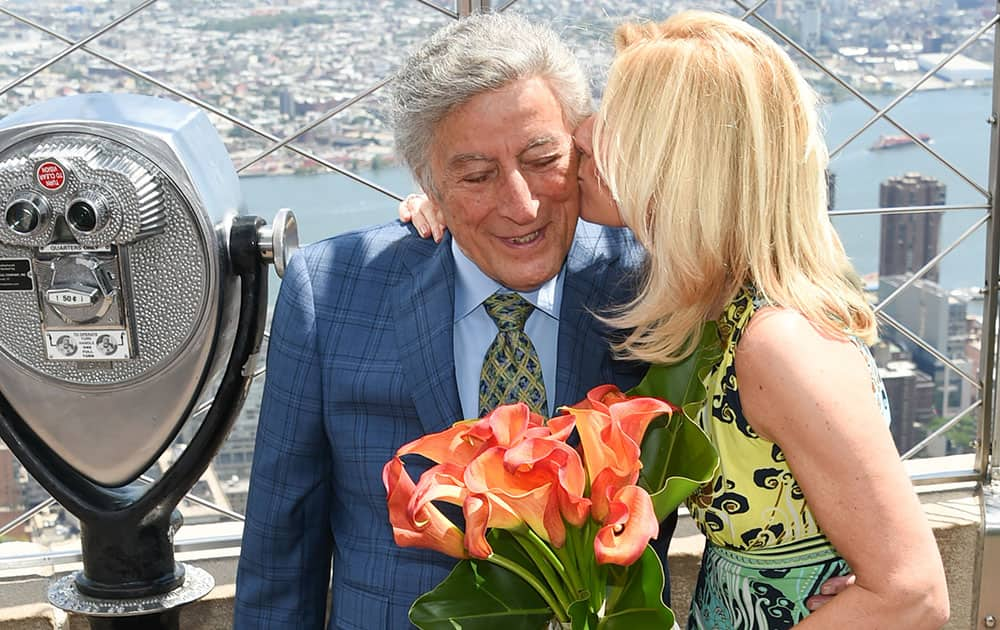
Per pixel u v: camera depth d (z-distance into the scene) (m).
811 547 1.30
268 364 1.53
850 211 2.18
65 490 1.64
